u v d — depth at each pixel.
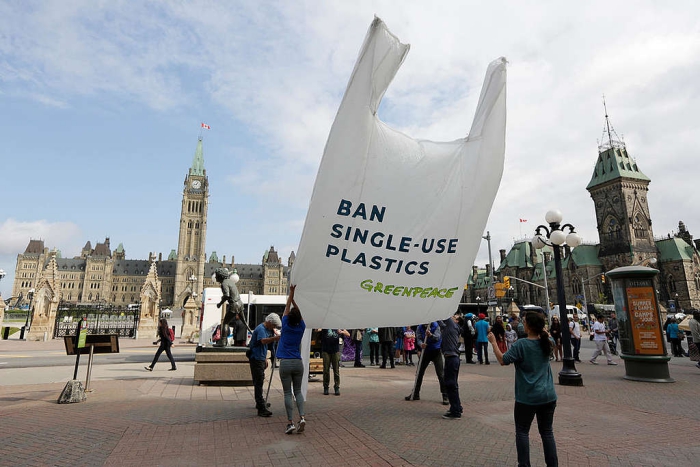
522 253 109.81
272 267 191.50
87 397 10.41
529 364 5.04
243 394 10.99
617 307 14.23
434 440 6.74
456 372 8.45
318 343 18.72
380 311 6.73
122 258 196.12
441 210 6.76
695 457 6.06
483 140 7.11
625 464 5.79
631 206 87.12
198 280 161.75
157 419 8.09
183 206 167.62
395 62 6.18
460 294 7.28
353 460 5.80
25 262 172.38
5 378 13.84
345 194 6.27
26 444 6.48
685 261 83.25
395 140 6.46
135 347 29.34
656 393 11.23
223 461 5.75
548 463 4.81
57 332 37.19
